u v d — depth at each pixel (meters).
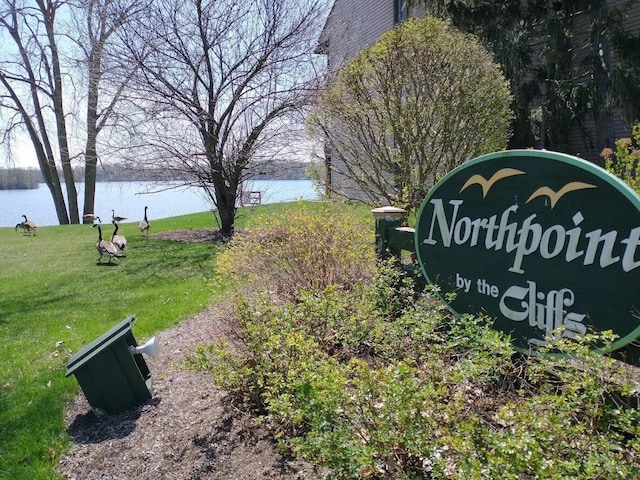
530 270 2.78
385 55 6.51
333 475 1.97
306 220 4.54
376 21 17.25
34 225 15.47
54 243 12.80
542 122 11.11
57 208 21.88
